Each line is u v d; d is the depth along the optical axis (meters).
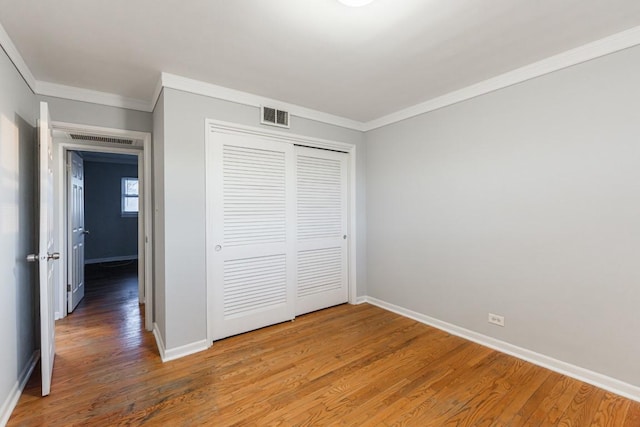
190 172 2.52
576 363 2.12
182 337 2.47
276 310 3.12
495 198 2.54
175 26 1.77
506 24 1.79
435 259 3.02
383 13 1.67
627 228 1.91
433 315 3.05
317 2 1.58
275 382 2.08
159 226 2.63
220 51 2.07
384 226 3.57
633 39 1.85
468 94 2.70
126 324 3.16
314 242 3.47
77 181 3.86
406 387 2.02
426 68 2.35
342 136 3.58
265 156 3.01
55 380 2.11
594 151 2.02
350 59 2.20
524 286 2.38
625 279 1.92
